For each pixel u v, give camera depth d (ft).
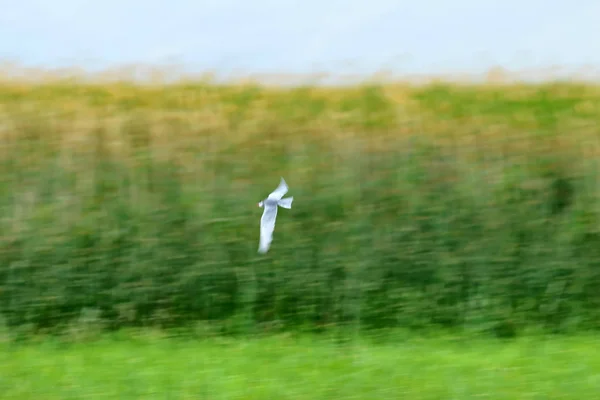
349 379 98.94
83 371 103.55
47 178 145.18
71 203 140.15
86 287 130.72
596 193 140.67
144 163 148.66
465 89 190.49
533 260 132.77
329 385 96.63
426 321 128.47
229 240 133.69
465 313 128.98
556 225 137.28
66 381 99.45
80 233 134.41
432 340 121.60
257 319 129.59
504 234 134.92
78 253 132.46
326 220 137.80
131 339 122.42
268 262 131.85
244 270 130.82
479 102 181.78
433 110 174.81
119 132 157.69
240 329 126.72
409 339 122.42
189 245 134.21
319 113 172.76
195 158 150.61
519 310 129.70
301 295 130.41
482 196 139.54
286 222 136.26
